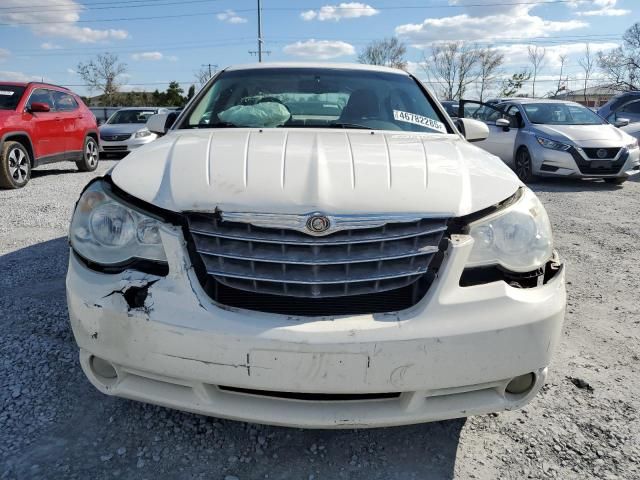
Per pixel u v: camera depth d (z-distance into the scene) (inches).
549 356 76.0
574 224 237.9
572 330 127.3
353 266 71.5
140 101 2079.2
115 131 537.0
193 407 73.0
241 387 70.1
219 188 75.8
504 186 82.7
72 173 412.8
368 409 72.0
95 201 78.2
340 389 69.2
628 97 475.5
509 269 75.7
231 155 85.7
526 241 77.1
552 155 344.5
